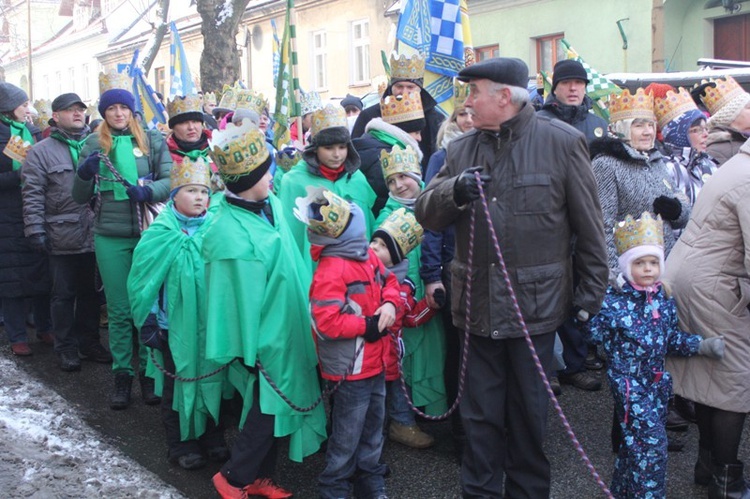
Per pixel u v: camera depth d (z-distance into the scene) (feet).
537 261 11.92
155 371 16.26
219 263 13.46
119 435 17.25
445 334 16.05
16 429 16.76
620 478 13.50
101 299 23.45
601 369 20.16
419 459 15.78
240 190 13.61
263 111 23.27
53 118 21.59
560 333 18.99
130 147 18.95
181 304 15.16
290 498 14.42
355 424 13.29
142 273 15.46
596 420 17.29
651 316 13.38
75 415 18.16
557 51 61.11
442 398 16.12
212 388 15.14
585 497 14.11
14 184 22.12
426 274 15.25
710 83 20.68
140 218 18.54
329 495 13.38
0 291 22.33
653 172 16.66
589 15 57.93
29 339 24.62
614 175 16.29
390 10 72.59
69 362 21.35
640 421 13.10
